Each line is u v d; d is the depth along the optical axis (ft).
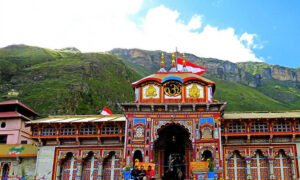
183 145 146.20
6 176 153.28
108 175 141.59
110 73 530.27
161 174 139.64
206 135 129.59
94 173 142.41
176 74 143.43
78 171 141.59
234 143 137.80
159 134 141.18
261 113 150.71
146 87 138.31
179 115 133.08
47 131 148.05
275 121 135.85
